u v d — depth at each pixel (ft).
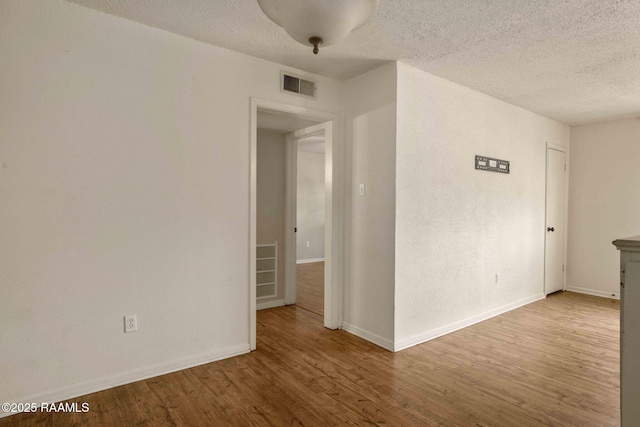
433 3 6.75
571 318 12.62
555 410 6.85
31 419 6.39
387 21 7.43
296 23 4.19
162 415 6.58
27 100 6.61
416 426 6.33
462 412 6.77
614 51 8.84
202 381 7.83
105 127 7.38
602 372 8.44
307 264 24.80
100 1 6.88
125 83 7.58
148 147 7.87
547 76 10.57
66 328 7.04
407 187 9.89
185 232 8.38
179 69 8.23
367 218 10.42
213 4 6.91
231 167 9.02
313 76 10.50
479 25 7.59
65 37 6.94
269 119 11.88
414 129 10.03
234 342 9.20
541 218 15.24
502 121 13.02
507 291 13.53
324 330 11.21
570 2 6.66
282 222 14.39
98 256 7.34
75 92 7.06
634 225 15.07
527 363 8.90
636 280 4.10
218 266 8.87
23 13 6.56
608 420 6.53
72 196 7.06
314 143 21.71
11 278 6.52
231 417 6.55
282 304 14.29
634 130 15.05
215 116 8.76
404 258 9.87
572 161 16.88
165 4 6.94
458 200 11.40
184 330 8.41
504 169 13.16
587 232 16.40
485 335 10.90
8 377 6.52
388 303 9.76
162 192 8.05
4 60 6.41
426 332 10.48
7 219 6.47
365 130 10.45
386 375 8.21
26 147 6.61
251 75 9.31
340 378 8.05
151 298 7.97
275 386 7.66
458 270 11.46
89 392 7.26
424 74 10.28
